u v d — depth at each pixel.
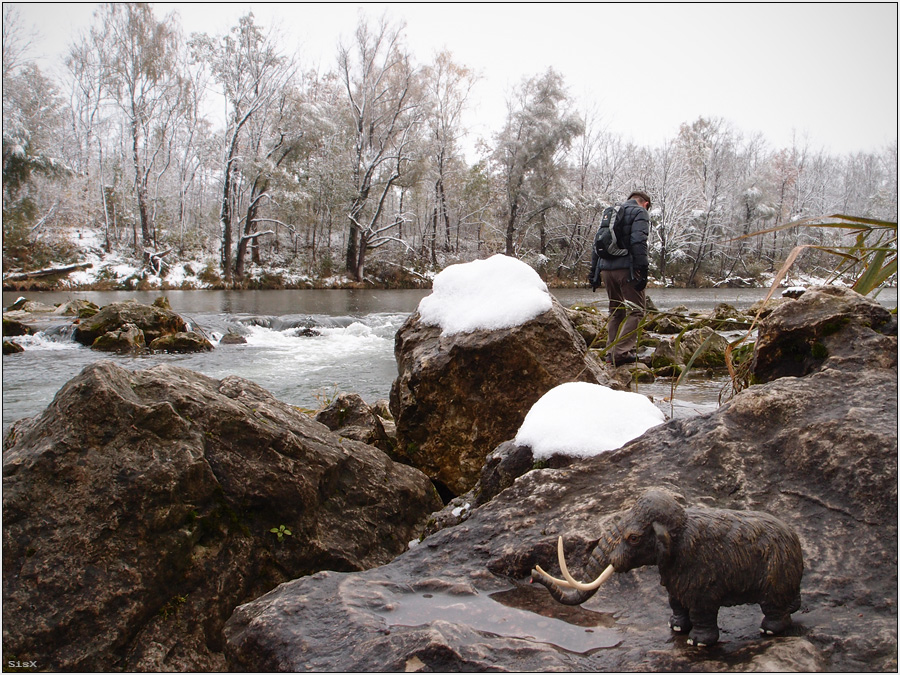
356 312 22.28
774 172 47.09
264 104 39.88
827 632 1.50
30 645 2.33
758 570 1.45
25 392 8.88
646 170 49.91
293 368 11.11
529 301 4.66
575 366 4.57
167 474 2.73
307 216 41.66
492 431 4.60
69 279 34.88
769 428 2.30
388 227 44.41
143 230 41.44
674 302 23.70
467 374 4.64
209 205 54.78
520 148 43.06
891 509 1.85
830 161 47.16
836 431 2.09
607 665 1.48
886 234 2.48
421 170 41.94
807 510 1.96
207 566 2.79
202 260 43.16
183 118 46.91
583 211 46.47
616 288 8.09
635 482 2.27
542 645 1.58
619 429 2.75
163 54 40.53
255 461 3.10
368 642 1.64
